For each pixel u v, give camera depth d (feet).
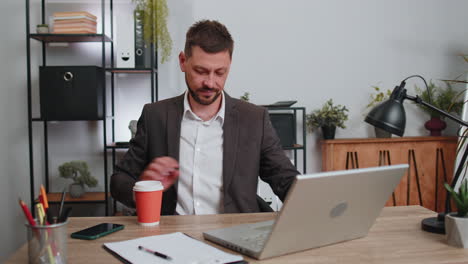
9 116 8.78
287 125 10.03
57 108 8.92
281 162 5.60
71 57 10.04
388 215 4.47
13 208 8.93
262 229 3.69
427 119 11.09
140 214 4.04
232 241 3.33
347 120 10.85
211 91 5.21
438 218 3.95
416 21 10.98
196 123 5.77
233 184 5.49
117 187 5.06
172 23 10.16
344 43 10.77
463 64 11.16
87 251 3.27
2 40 8.50
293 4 10.55
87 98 8.91
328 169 10.06
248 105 5.95
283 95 10.61
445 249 3.34
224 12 10.33
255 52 10.48
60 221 2.98
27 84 9.30
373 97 10.89
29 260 2.91
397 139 10.14
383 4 10.85
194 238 3.51
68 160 10.18
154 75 10.18
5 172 8.57
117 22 9.25
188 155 5.70
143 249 3.20
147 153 5.82
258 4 10.43
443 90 11.05
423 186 10.41
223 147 5.59
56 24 8.97
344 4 10.72
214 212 5.59
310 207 2.99
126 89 10.19
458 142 9.92
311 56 10.66
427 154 10.39
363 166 10.18
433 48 11.05
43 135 10.20
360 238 3.66
